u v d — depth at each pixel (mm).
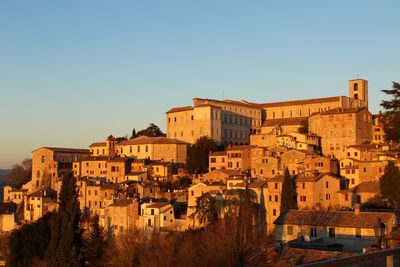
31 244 124062
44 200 180500
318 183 125812
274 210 126375
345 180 145250
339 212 90750
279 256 76750
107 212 143375
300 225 90062
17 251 125750
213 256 86938
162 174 190500
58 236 105062
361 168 147500
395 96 126562
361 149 164750
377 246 75938
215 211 122250
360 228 83000
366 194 125375
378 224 82562
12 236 128500
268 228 126125
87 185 173625
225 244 87938
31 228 126500
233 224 95250
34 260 116188
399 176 116688
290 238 91312
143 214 136250
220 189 140125
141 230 120688
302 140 193000
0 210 185750
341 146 189125
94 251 115625
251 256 82750
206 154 194500
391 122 128500
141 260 96188
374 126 198875
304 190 125062
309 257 72875
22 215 185750
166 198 158500
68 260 100688
